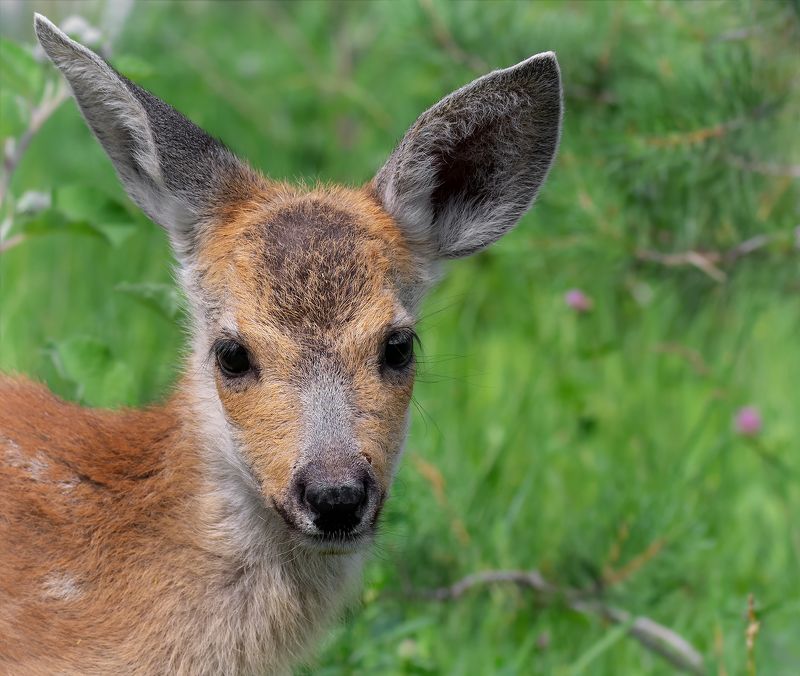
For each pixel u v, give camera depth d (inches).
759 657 445.7
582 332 585.0
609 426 547.2
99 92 377.4
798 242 503.2
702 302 553.9
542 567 475.2
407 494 460.4
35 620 363.6
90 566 370.3
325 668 415.8
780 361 586.2
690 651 437.4
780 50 506.3
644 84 527.5
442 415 538.9
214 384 370.6
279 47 713.0
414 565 460.8
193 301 386.0
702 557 486.0
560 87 381.4
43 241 596.1
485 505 492.1
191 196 384.5
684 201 519.5
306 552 382.6
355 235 370.0
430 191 392.8
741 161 504.1
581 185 522.3
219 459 372.8
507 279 616.4
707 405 542.0
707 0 514.9
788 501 510.0
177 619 372.2
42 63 447.2
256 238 369.4
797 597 463.2
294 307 355.9
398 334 362.6
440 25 555.8
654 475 512.1
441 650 453.1
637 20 533.0
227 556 374.3
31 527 370.6
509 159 396.5
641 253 527.5
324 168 674.2
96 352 444.1
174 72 684.1
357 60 692.1
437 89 597.9
